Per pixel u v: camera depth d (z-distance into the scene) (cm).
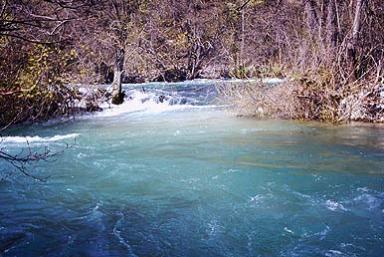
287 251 566
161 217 685
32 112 1545
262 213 687
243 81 1598
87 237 619
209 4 2536
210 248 581
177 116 1695
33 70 1404
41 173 926
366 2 1554
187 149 1109
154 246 589
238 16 2434
